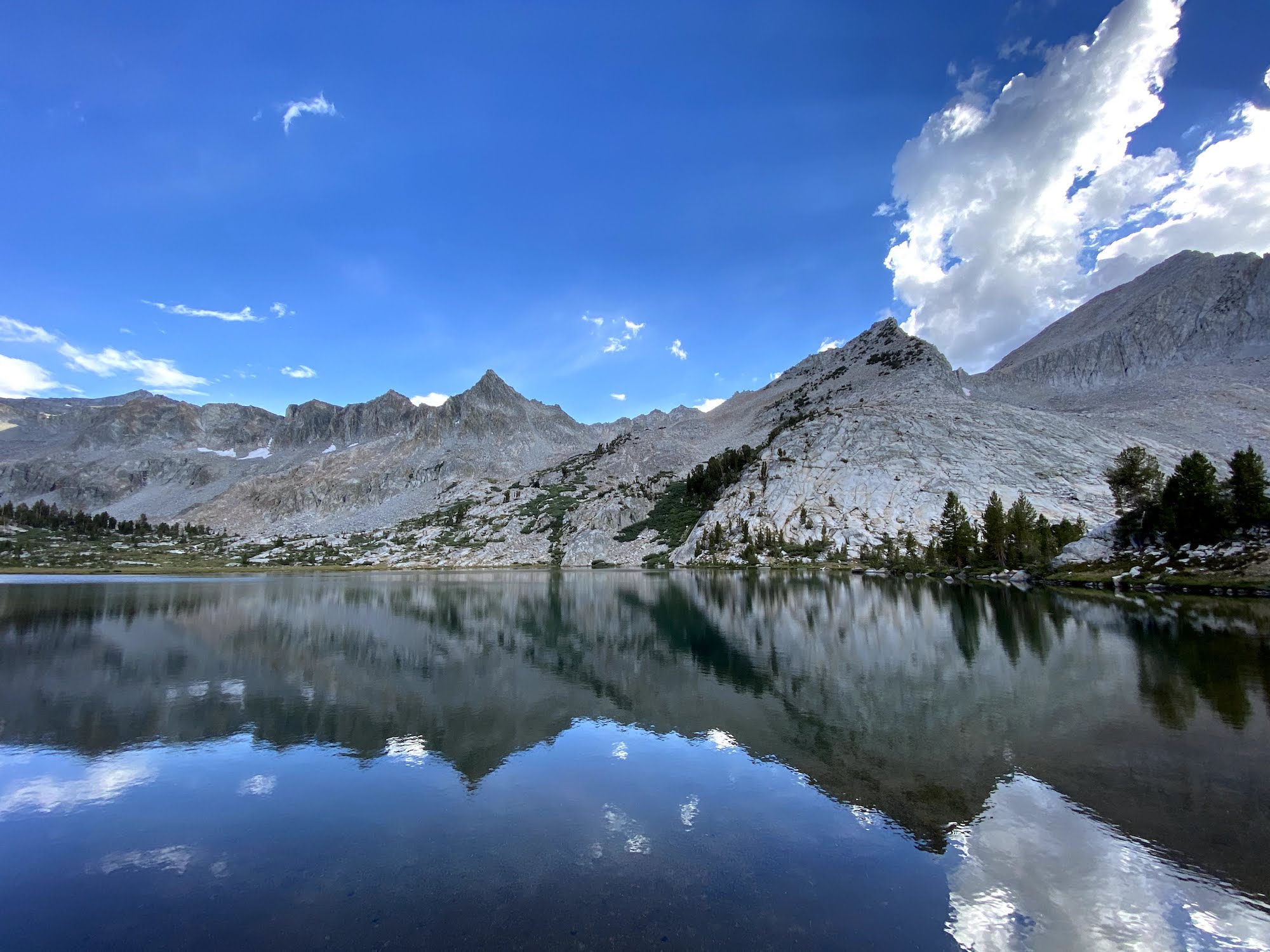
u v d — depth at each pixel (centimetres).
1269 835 1450
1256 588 5916
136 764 2134
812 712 2614
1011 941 1081
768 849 1448
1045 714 2452
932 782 1828
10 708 2884
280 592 10344
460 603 8250
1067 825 1527
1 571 17638
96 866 1428
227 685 3344
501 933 1127
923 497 15650
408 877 1349
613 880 1323
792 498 17562
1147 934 1095
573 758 2128
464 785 1903
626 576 14600
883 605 6669
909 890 1260
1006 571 9919
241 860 1443
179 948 1104
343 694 3138
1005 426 18112
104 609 7144
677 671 3553
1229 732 2161
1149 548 7912
